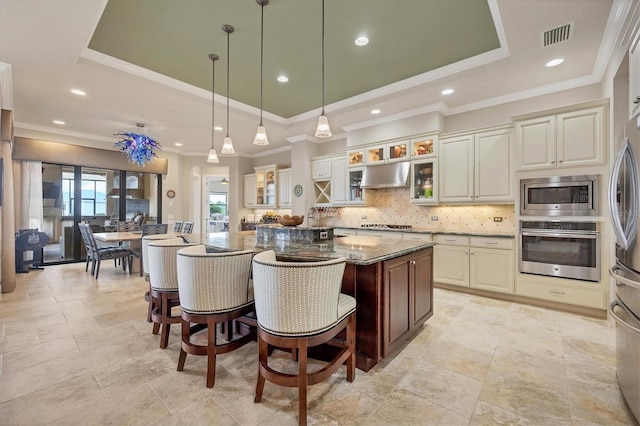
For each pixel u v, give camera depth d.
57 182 5.94
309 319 1.59
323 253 2.18
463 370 2.09
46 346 2.45
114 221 6.62
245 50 3.13
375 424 1.57
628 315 1.63
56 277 4.91
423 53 3.19
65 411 1.65
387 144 4.88
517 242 3.52
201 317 1.93
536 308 3.38
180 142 6.63
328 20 2.63
